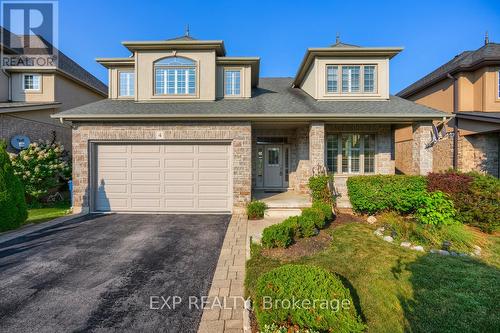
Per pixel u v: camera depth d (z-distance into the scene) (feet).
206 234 21.95
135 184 29.94
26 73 45.16
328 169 35.06
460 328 10.07
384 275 13.80
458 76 42.55
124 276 14.46
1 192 22.67
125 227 23.97
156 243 19.76
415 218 22.40
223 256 17.26
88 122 29.45
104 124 29.43
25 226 24.27
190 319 10.80
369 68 34.94
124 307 11.60
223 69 35.37
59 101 46.44
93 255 17.40
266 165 40.27
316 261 15.51
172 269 15.33
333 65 34.76
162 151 29.94
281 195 35.35
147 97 33.45
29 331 10.10
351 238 19.47
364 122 31.94
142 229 23.38
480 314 10.81
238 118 28.94
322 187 27.78
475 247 17.58
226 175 29.96
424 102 51.80
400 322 10.42
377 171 34.86
